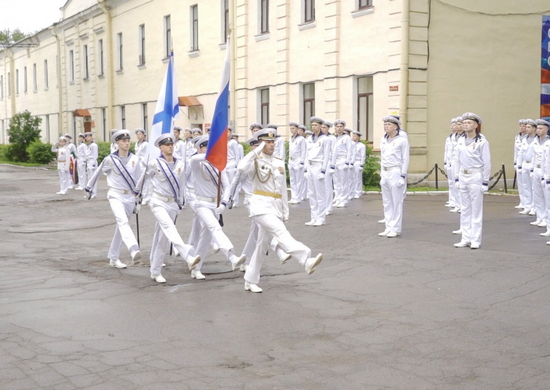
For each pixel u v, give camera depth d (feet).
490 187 71.10
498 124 73.26
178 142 61.93
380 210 55.42
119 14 126.31
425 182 70.23
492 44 72.23
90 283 29.50
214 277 30.81
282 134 85.76
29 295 27.17
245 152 82.02
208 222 29.94
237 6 92.53
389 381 17.65
